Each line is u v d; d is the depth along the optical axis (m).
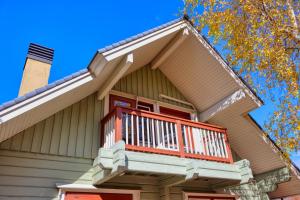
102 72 4.62
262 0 5.86
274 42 5.79
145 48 5.80
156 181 5.35
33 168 4.12
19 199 3.78
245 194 6.77
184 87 7.39
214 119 7.19
